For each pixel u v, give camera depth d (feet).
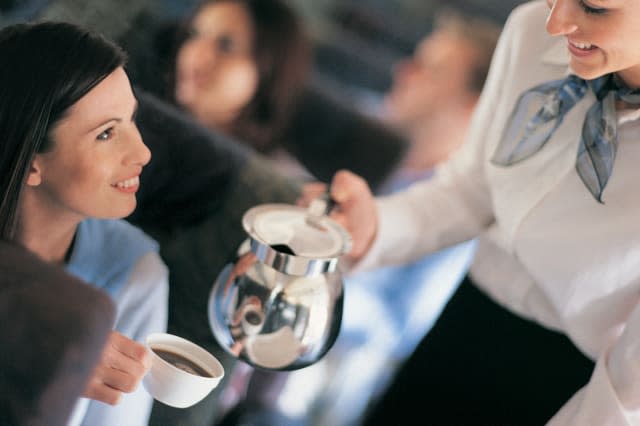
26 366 2.15
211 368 3.08
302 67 7.93
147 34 3.85
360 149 8.09
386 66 9.34
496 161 3.86
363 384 7.18
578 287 3.62
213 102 7.54
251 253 3.08
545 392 4.09
